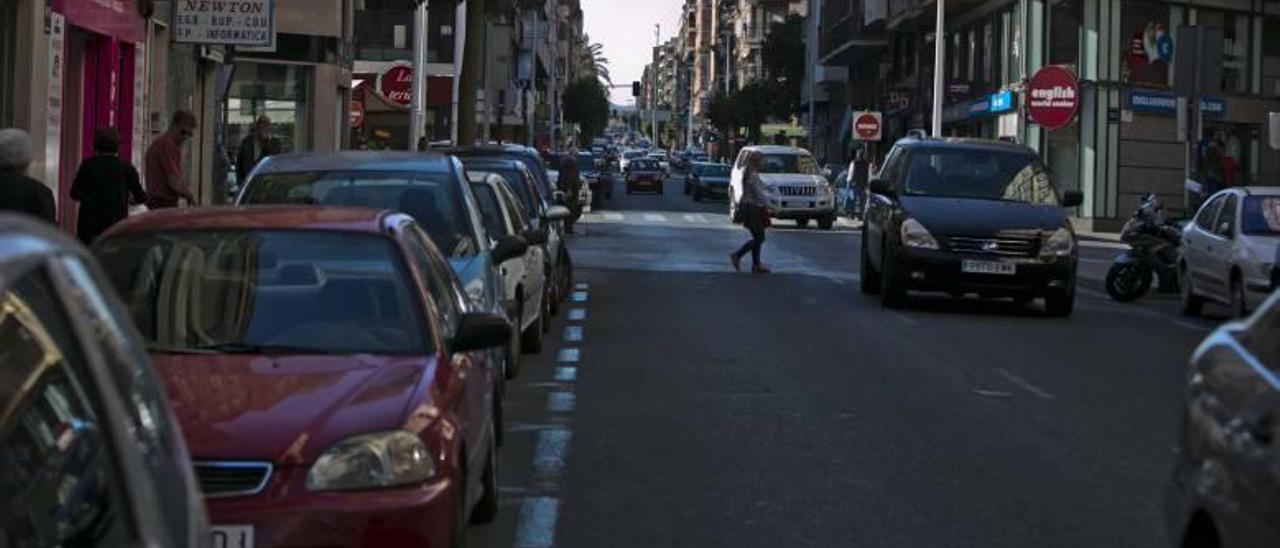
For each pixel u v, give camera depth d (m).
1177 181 45.03
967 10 53.03
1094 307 21.61
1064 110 39.72
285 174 11.44
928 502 8.69
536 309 14.81
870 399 12.33
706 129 152.88
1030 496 8.88
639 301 20.59
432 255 8.20
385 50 56.56
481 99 56.03
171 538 3.27
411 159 11.87
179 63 24.92
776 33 96.19
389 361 6.66
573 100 138.62
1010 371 14.14
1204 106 44.09
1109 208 44.41
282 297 7.16
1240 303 18.69
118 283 7.24
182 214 7.82
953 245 18.98
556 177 38.81
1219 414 5.16
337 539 5.62
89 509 3.01
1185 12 45.31
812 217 42.84
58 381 3.06
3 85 16.88
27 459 2.91
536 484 9.07
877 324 17.98
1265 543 4.45
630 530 7.98
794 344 15.94
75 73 19.70
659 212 51.22
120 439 3.16
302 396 6.09
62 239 3.39
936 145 20.58
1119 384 13.47
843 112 79.38
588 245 32.53
